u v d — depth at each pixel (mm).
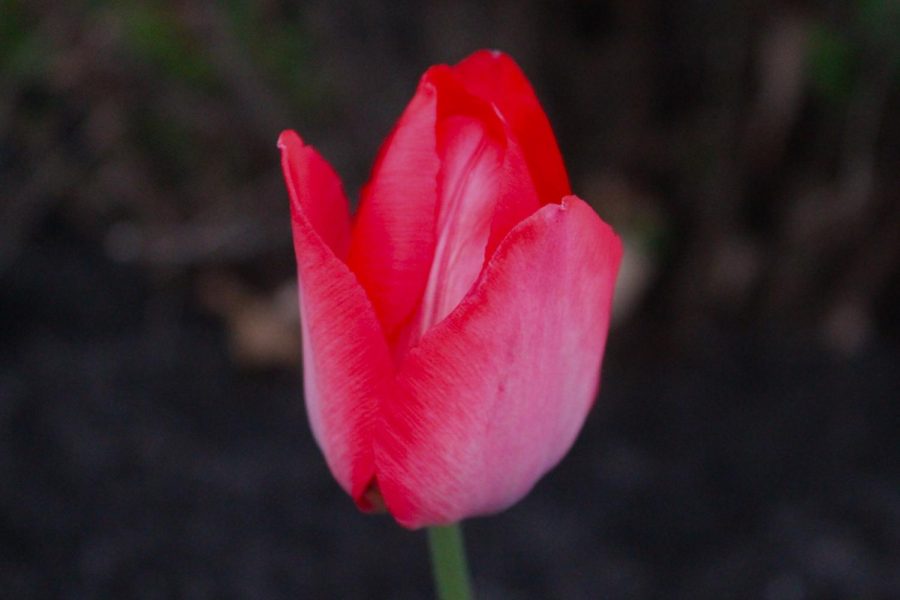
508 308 292
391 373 303
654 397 626
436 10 583
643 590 529
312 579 530
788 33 583
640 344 651
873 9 548
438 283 306
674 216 649
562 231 290
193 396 628
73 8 568
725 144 626
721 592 528
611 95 635
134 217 672
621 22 625
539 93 621
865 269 651
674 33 623
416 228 304
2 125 656
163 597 521
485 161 303
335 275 297
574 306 301
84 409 614
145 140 636
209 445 597
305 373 323
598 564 539
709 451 593
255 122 596
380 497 317
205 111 616
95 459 586
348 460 311
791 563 535
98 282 700
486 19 594
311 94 603
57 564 536
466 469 305
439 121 307
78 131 673
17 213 702
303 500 567
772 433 603
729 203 641
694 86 638
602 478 580
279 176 630
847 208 632
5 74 610
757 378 637
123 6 566
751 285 668
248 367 645
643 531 555
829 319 667
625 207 633
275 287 668
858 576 527
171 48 572
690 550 545
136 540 545
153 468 583
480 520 562
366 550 543
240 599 520
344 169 611
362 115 596
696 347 656
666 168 645
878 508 557
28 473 578
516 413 303
